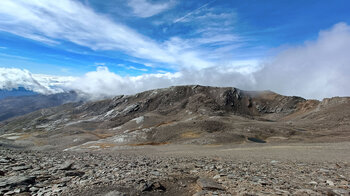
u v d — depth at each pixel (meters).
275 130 113.25
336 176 15.28
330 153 35.84
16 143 146.50
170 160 26.16
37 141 157.25
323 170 17.81
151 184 11.29
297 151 40.91
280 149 46.56
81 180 12.38
